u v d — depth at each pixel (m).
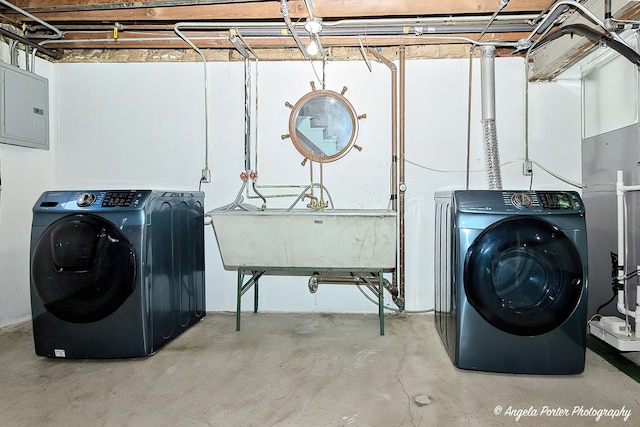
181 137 3.15
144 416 1.65
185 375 2.02
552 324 1.94
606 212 2.58
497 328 1.97
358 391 1.84
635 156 2.31
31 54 2.98
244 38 2.75
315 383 1.92
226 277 3.14
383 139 3.04
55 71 3.18
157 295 2.29
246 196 3.11
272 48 3.02
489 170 2.74
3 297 2.78
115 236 2.14
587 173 2.83
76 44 2.95
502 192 2.02
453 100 3.00
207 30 2.78
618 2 1.91
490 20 2.35
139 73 3.16
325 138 3.07
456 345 2.03
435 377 1.97
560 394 1.80
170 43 2.92
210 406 1.72
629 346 2.07
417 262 3.04
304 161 3.08
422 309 3.05
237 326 2.68
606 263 2.57
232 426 1.58
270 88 3.09
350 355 2.25
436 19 2.49
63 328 2.18
